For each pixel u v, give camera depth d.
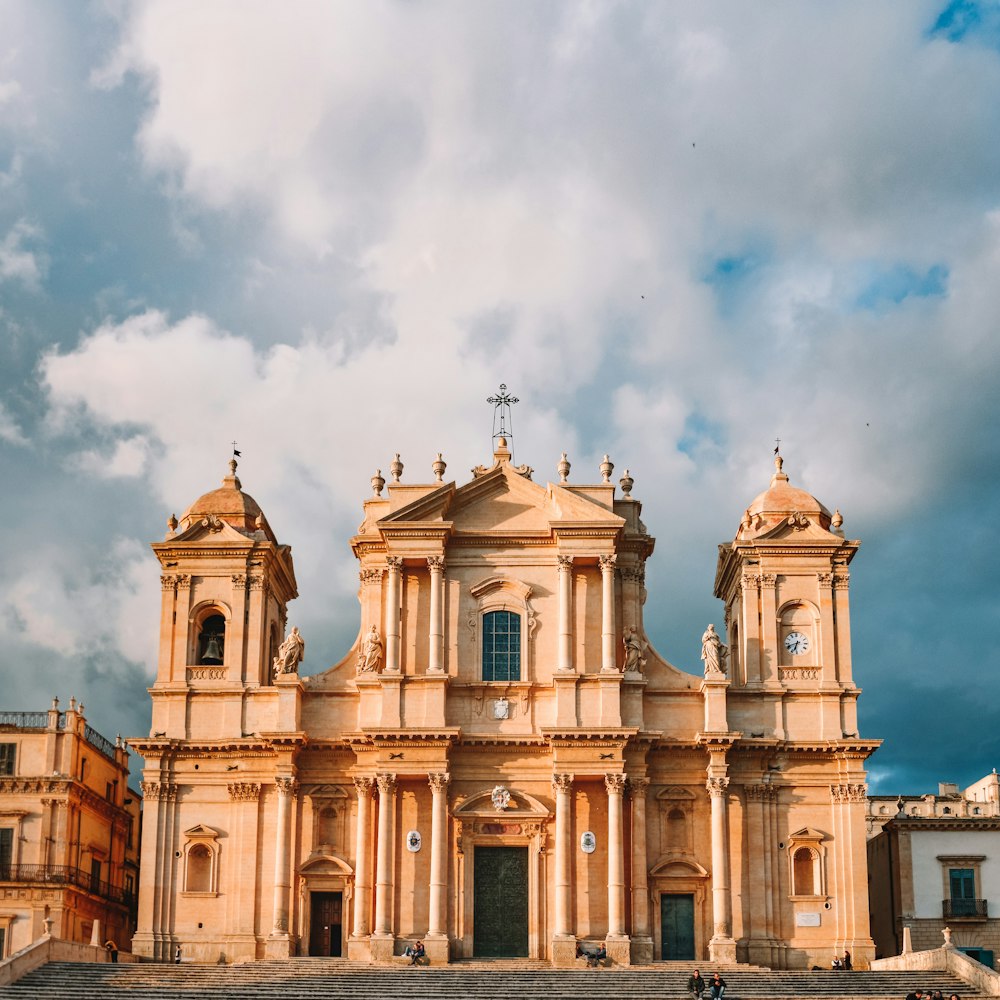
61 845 79.06
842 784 73.44
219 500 78.81
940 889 78.81
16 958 61.00
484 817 72.44
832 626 75.81
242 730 74.69
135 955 71.75
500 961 70.44
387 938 70.38
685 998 59.59
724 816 72.06
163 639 76.19
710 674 73.75
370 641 74.44
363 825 72.19
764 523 77.94
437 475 76.88
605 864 71.81
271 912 72.38
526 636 74.69
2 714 81.75
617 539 75.69
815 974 64.62
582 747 71.62
